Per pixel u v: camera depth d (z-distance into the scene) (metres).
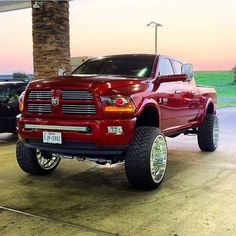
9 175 5.31
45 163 5.34
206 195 4.33
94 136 4.10
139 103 4.29
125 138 4.15
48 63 9.70
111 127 4.10
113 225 3.43
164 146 4.70
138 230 3.32
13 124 8.29
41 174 5.33
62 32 9.85
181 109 5.68
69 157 4.78
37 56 9.81
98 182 4.95
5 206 3.96
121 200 4.16
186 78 5.35
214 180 5.01
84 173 5.46
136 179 4.39
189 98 6.00
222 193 4.41
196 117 6.53
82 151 4.26
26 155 5.10
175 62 6.04
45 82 4.45
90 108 4.16
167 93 5.09
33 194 4.39
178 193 4.42
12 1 12.66
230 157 6.59
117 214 3.71
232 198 4.22
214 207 3.92
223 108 17.55
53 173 5.45
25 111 4.60
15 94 8.35
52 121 4.33
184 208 3.89
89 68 5.72
